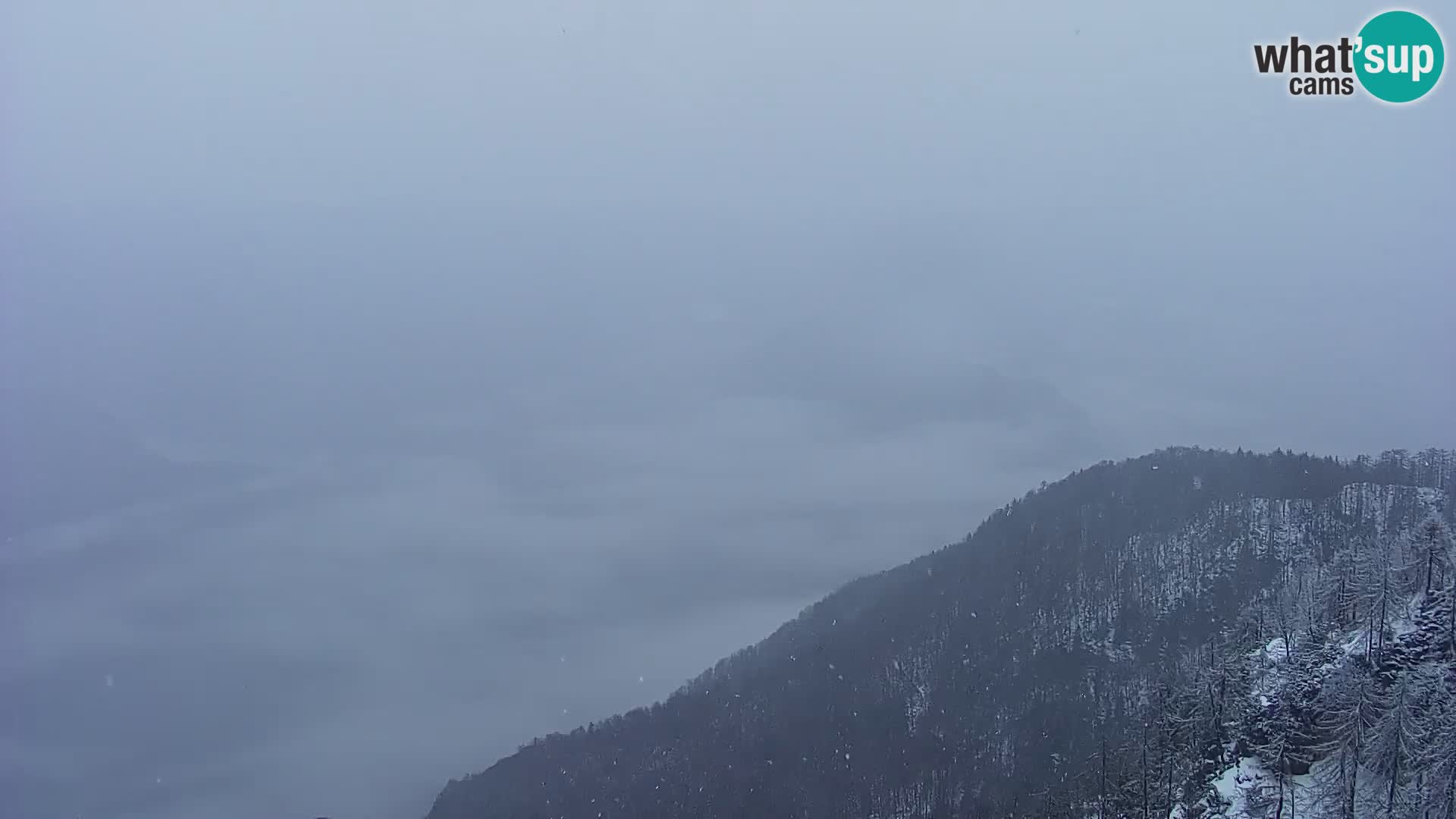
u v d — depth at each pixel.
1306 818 82.12
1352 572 101.31
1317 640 95.81
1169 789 97.00
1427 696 81.25
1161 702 112.94
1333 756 83.56
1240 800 87.75
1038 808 139.25
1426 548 93.38
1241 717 94.75
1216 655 117.62
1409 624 90.38
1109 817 104.94
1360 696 81.38
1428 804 73.19
